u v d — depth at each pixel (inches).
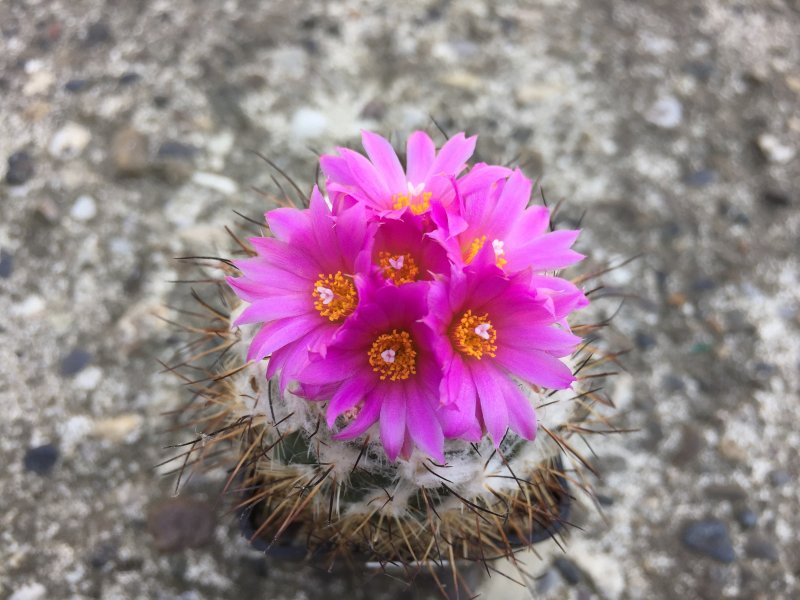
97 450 8.4
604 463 8.7
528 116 11.2
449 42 11.9
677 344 9.6
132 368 9.0
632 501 8.5
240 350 5.9
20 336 9.1
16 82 11.1
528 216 5.3
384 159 5.5
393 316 4.7
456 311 4.8
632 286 9.9
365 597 7.8
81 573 7.8
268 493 6.2
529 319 4.9
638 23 12.6
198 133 10.6
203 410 8.2
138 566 7.9
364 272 4.7
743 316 9.8
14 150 10.4
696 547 8.3
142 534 8.0
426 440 4.7
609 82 11.7
